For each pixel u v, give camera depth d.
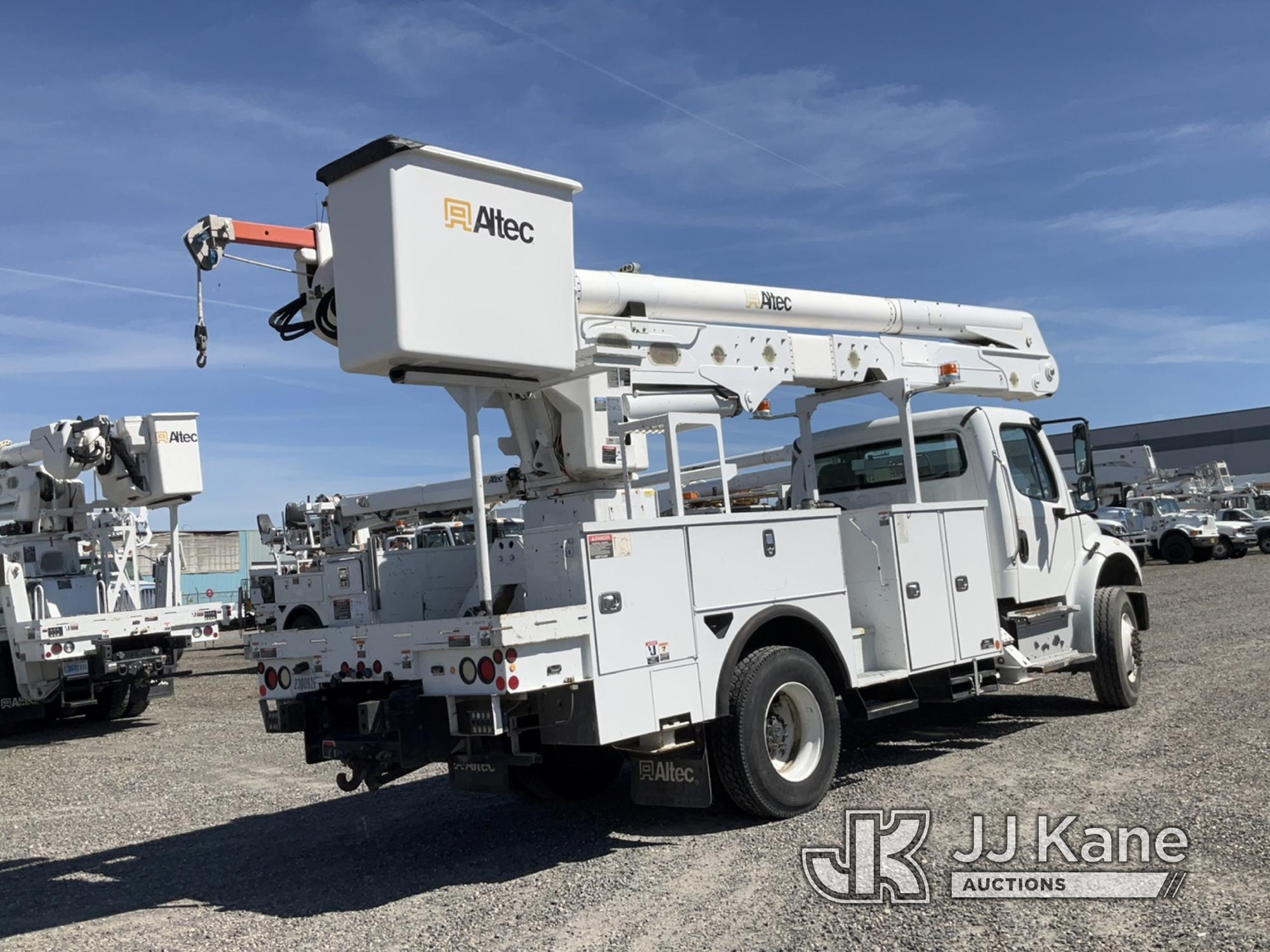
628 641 5.24
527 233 5.35
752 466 13.77
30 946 4.79
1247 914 4.09
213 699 15.54
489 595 5.11
